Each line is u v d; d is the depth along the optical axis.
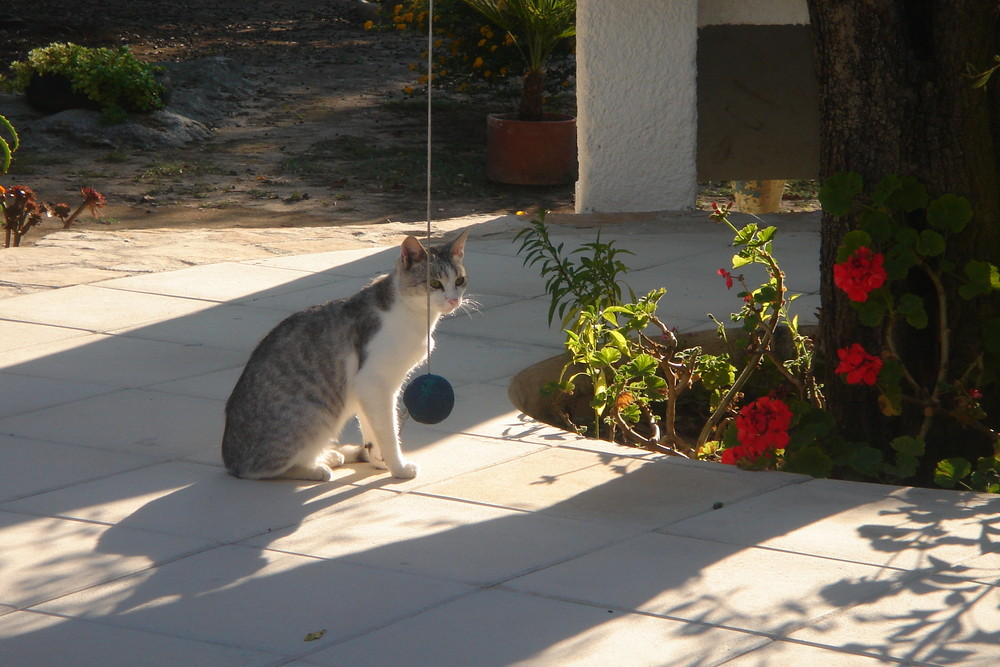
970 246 5.59
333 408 5.09
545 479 5.13
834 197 5.58
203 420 5.93
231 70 24.38
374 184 16.86
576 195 12.54
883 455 5.78
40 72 19.55
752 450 5.21
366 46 30.36
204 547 4.36
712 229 11.02
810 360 6.41
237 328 7.72
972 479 5.19
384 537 4.46
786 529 4.50
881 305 5.53
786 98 12.45
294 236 11.14
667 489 5.00
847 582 3.98
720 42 12.25
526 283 9.04
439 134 20.58
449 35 19.19
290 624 3.71
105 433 5.72
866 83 5.54
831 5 5.56
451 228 11.45
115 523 4.60
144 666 3.44
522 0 16.41
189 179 16.91
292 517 4.68
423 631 3.65
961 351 5.70
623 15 11.59
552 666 3.41
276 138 20.14
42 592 3.97
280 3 36.50
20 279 9.09
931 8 5.50
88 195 12.05
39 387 6.45
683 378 6.66
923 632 3.60
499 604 3.84
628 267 9.39
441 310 5.04
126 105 19.78
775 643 3.53
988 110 5.48
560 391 6.81
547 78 18.94
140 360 6.99
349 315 5.07
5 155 10.72
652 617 3.73
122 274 9.34
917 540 4.36
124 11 33.09
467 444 5.63
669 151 11.97
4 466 5.25
